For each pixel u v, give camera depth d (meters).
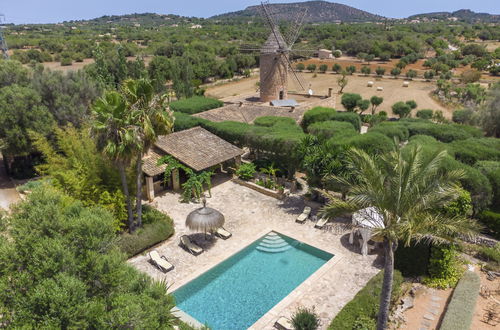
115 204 21.03
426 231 12.35
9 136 29.30
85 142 22.52
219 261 20.22
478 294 17.09
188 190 27.59
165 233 22.22
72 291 8.38
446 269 18.25
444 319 15.11
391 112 68.81
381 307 13.74
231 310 16.86
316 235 22.89
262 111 47.03
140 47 142.50
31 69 35.81
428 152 23.97
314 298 17.27
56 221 9.97
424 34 181.88
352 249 21.30
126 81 19.89
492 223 21.80
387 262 13.15
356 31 169.75
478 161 26.36
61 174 20.86
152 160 28.41
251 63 115.75
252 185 30.05
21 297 8.41
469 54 137.62
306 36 155.62
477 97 70.19
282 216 25.47
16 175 32.62
